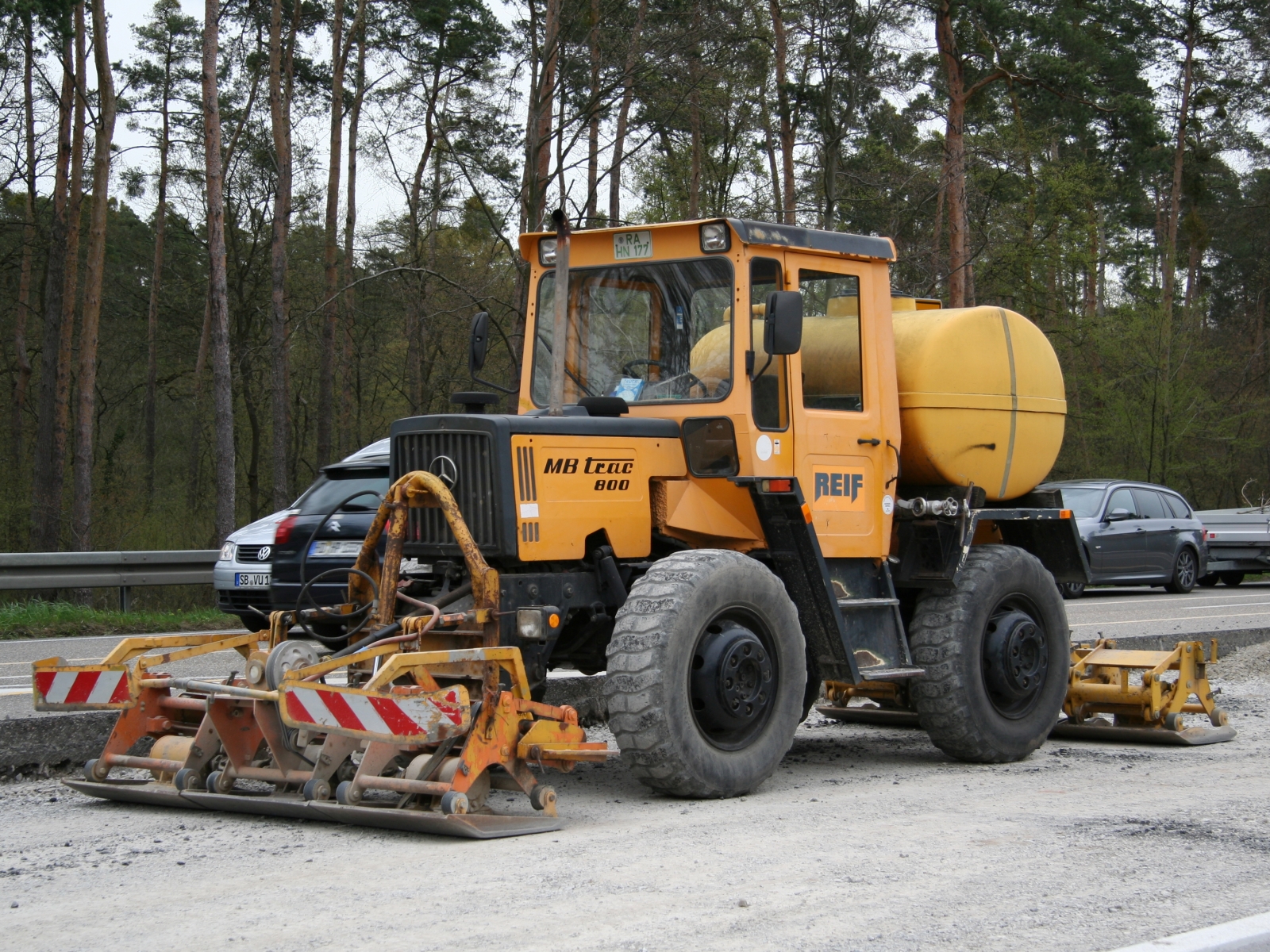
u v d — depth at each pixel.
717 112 26.73
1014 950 3.74
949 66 27.78
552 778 6.88
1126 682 8.45
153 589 22.28
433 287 31.20
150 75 35.84
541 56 22.17
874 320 7.38
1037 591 7.88
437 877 4.60
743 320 6.66
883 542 7.30
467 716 5.28
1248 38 38.81
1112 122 30.41
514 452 6.09
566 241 6.82
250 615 13.62
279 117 27.12
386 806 5.46
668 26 22.55
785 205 28.67
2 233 33.62
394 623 5.99
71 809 6.01
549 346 7.36
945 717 7.36
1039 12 33.06
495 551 6.04
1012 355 8.03
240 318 36.31
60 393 27.22
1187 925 3.98
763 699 6.35
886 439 7.33
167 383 39.97
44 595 20.81
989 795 6.41
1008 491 8.09
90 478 23.45
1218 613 17.47
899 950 3.74
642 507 6.58
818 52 27.34
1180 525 22.25
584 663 7.13
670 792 6.13
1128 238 54.28
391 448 6.52
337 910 4.18
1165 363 34.53
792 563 6.86
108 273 41.31
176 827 5.55
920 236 31.12
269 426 39.31
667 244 6.95
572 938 3.85
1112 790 6.53
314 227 38.12
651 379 6.96
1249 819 5.62
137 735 6.21
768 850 5.02
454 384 35.16
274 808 5.54
